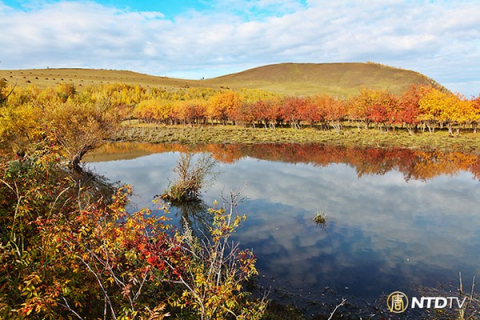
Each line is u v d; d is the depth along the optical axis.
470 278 10.70
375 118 65.62
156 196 19.34
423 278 10.66
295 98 97.69
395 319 8.40
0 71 169.75
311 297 9.41
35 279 4.62
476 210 17.67
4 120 20.20
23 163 6.76
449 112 56.53
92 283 5.62
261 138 54.75
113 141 50.28
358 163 32.03
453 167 29.78
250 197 19.81
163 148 42.69
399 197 20.16
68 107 25.22
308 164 31.53
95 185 21.20
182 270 6.06
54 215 5.94
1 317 4.14
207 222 15.16
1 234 5.79
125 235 5.42
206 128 79.75
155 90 155.50
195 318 5.64
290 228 14.87
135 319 5.40
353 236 14.04
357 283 10.28
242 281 10.02
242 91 171.88
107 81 187.12
